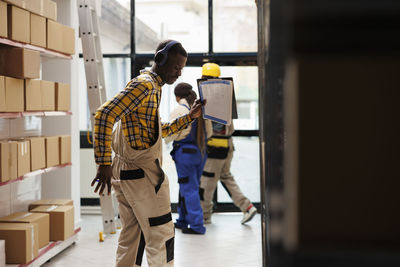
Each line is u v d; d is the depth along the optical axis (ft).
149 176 7.45
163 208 7.58
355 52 1.17
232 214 19.38
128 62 19.20
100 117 6.82
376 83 1.17
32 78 11.57
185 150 15.69
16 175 10.75
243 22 18.88
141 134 7.33
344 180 1.19
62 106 13.61
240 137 19.45
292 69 1.18
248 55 18.94
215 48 19.01
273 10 1.39
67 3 15.48
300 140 1.19
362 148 1.18
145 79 7.22
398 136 1.18
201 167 16.01
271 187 1.51
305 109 1.19
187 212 15.87
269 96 1.61
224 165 17.42
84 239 14.87
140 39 19.12
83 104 19.24
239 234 15.89
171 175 20.42
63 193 15.87
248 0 18.84
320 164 1.20
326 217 1.20
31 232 10.83
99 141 6.85
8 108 10.50
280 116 1.33
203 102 8.03
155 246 7.57
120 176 7.52
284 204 1.24
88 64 14.57
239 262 12.62
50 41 12.65
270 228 1.50
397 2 1.11
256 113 19.31
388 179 1.18
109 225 15.37
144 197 7.46
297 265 1.21
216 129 16.94
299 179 1.20
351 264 1.19
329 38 1.16
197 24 18.98
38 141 12.03
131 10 18.98
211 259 12.89
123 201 7.86
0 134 11.98
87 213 19.25
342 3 1.11
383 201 1.19
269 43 1.58
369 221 1.19
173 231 7.77
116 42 19.12
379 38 1.16
